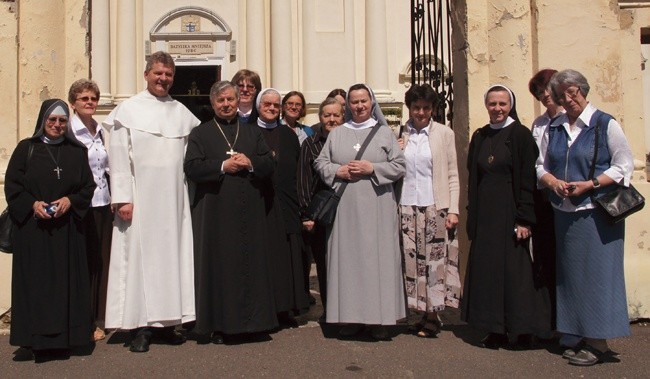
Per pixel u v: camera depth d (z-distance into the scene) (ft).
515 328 16.24
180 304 16.97
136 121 16.99
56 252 15.96
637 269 19.27
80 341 16.10
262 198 17.65
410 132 18.21
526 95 20.17
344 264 17.22
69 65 20.44
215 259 17.08
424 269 17.61
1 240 15.99
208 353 16.40
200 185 17.40
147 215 16.90
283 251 18.98
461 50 20.89
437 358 16.02
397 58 56.34
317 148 18.83
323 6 55.62
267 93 19.90
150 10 56.29
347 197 17.31
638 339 17.56
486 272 16.66
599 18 20.06
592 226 15.46
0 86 19.47
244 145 17.42
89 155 17.98
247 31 56.08
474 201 17.16
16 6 19.67
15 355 16.43
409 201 17.84
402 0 56.29
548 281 16.63
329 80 55.36
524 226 16.35
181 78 56.85
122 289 16.94
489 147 16.96
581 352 15.65
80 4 20.51
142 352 16.51
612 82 20.02
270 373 14.97
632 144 20.67
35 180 15.88
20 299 15.87
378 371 15.11
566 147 15.88
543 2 19.93
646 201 19.67
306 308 19.47
